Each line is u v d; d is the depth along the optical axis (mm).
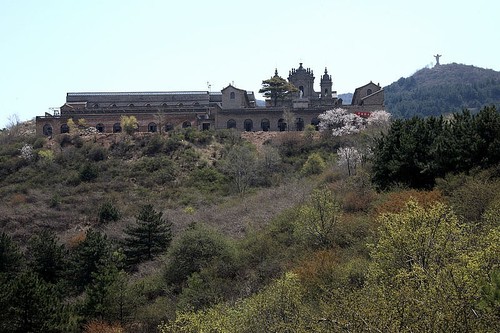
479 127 41812
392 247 23344
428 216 24000
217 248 44719
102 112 111125
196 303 38438
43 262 50219
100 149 89750
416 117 51469
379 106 107062
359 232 38938
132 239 52688
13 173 84875
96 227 65688
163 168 83312
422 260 22391
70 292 48281
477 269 17781
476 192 33125
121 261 49906
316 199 42000
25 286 38188
